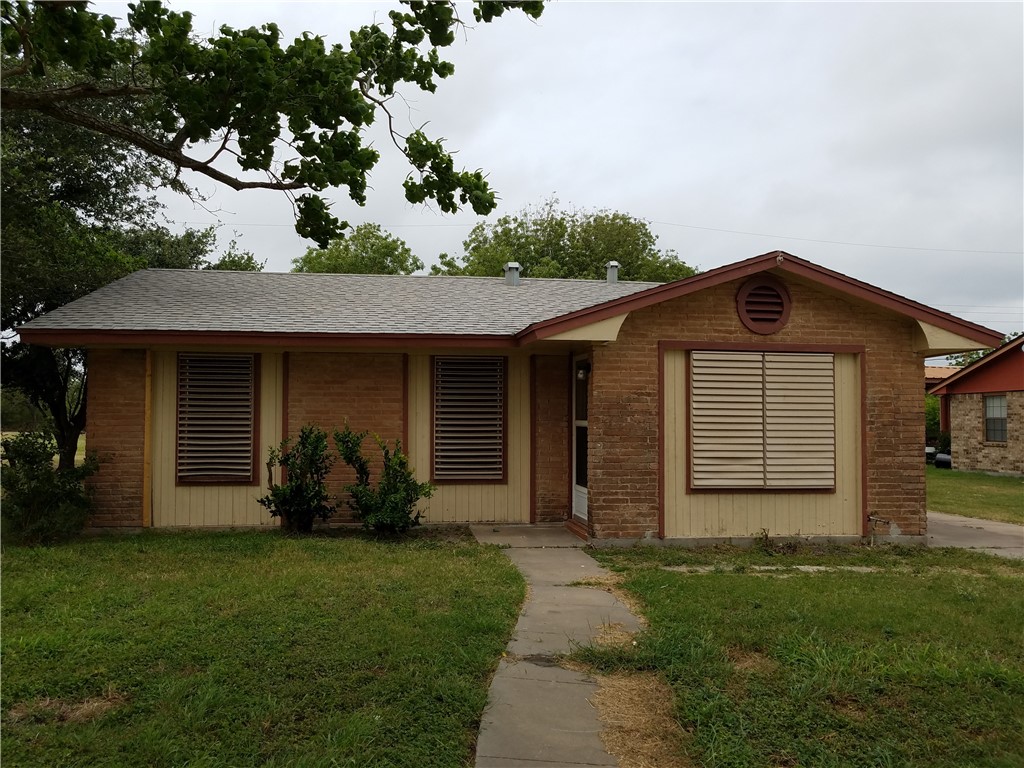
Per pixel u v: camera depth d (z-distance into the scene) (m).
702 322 9.36
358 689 4.34
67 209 16.25
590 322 8.83
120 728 3.82
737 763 3.64
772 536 9.41
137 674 4.49
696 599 6.48
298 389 10.19
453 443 10.52
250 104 9.38
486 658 4.89
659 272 38.03
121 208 17.81
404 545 8.82
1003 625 5.91
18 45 8.59
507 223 40.28
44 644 4.89
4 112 13.08
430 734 3.84
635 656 5.00
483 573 7.26
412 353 10.47
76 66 8.12
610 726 4.07
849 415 9.65
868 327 9.66
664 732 4.00
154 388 9.86
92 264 13.79
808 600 6.46
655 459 9.20
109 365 9.68
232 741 3.70
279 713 3.99
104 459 9.58
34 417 18.52
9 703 4.07
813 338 9.55
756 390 9.42
